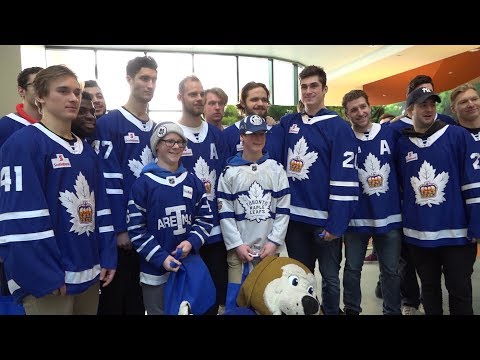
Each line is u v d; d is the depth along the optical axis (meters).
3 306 1.84
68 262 1.78
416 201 2.57
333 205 2.52
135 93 2.47
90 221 1.90
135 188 2.24
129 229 2.24
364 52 12.05
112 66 11.16
